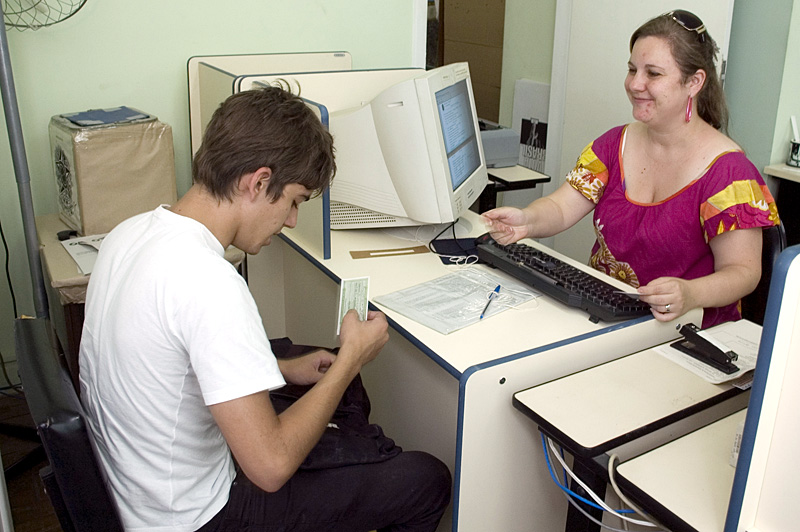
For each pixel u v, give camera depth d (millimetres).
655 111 1656
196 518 1139
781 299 825
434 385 1608
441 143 1846
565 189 2010
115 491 1128
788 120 2779
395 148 1875
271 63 2621
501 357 1335
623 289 1673
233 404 1006
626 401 1256
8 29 2234
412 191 1897
